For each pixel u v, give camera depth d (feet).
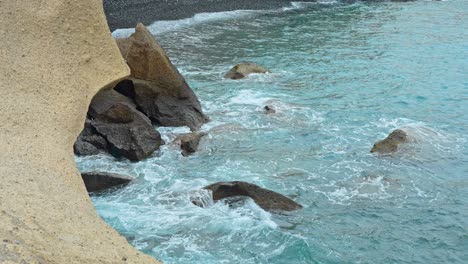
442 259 42.39
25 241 25.94
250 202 47.14
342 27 119.34
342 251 42.42
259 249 41.96
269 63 90.02
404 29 116.88
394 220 46.73
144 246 41.50
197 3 130.62
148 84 61.26
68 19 45.42
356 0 152.56
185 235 43.09
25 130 36.32
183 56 93.45
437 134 62.80
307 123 65.36
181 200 47.70
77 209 31.07
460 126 66.03
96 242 28.63
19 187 30.27
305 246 42.27
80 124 40.50
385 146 58.65
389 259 41.93
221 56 94.17
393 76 84.02
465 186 52.42
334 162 55.98
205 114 66.23
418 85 80.18
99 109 56.34
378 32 113.91
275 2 142.51
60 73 42.47
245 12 131.85
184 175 52.37
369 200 49.52
